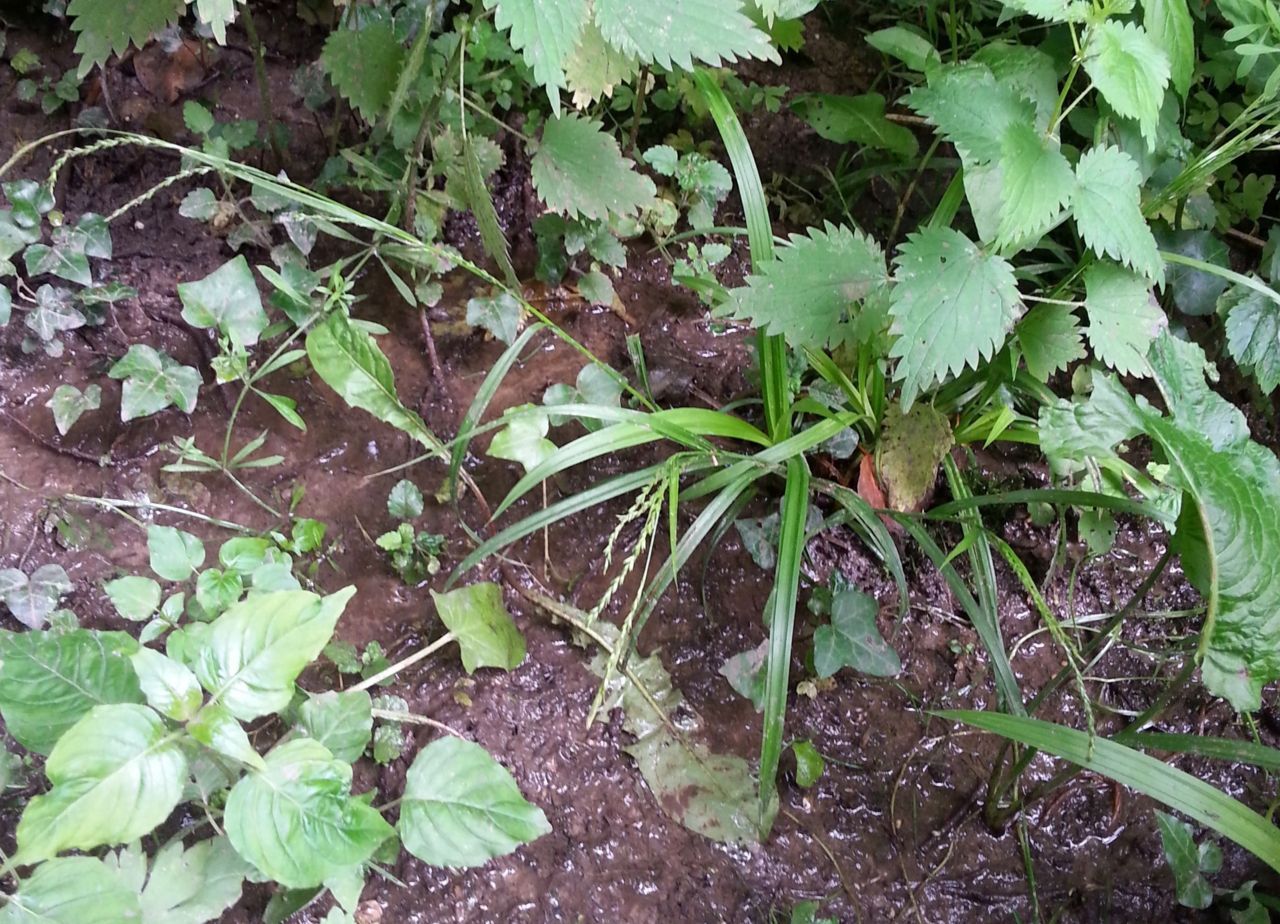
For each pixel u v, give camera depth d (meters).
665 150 0.62
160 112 0.62
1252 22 0.56
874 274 0.50
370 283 0.61
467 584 0.54
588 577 0.55
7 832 0.45
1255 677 0.41
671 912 0.49
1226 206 0.69
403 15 0.61
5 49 0.61
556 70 0.41
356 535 0.54
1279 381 0.59
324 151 0.63
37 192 0.54
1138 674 0.58
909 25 0.69
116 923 0.37
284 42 0.65
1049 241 0.60
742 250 0.66
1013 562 0.52
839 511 0.56
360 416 0.57
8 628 0.49
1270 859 0.42
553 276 0.61
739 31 0.43
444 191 0.60
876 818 0.52
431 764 0.43
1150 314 0.51
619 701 0.52
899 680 0.55
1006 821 0.53
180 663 0.39
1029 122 0.48
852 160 0.69
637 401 0.60
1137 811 0.54
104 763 0.37
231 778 0.42
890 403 0.56
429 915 0.47
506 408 0.59
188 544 0.48
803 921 0.48
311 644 0.40
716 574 0.56
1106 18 0.47
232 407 0.56
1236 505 0.41
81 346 0.56
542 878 0.48
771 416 0.55
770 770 0.47
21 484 0.53
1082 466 0.55
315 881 0.38
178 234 0.60
